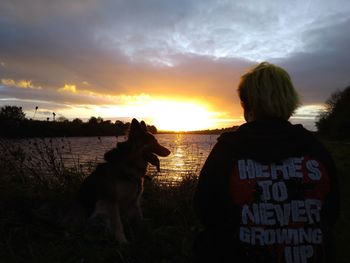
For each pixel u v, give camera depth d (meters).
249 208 2.00
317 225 1.99
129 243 4.34
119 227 4.66
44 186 6.44
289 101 2.25
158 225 5.35
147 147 5.02
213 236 2.19
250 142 2.11
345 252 4.32
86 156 8.64
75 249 4.23
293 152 2.07
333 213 2.12
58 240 4.42
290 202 1.98
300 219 1.97
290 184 2.00
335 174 2.14
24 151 7.15
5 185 6.21
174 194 6.38
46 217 4.91
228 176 2.09
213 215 2.19
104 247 4.36
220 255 2.10
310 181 2.03
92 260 3.94
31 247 4.15
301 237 1.96
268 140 2.09
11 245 4.25
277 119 2.22
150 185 6.87
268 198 1.99
